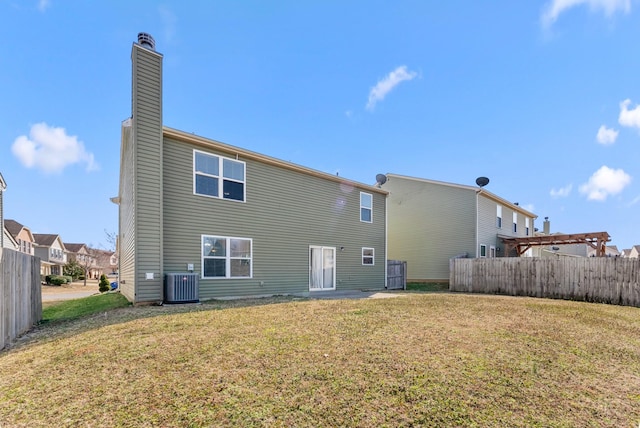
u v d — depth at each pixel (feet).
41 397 8.86
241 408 8.17
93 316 21.63
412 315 19.39
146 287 24.88
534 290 38.42
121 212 43.39
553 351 13.07
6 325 15.55
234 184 32.01
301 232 37.96
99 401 8.56
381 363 11.18
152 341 13.58
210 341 13.52
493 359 11.85
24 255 18.92
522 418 8.02
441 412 8.16
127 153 33.30
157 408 8.18
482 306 23.90
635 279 31.45
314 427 7.43
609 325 18.63
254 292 32.78
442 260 59.62
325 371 10.44
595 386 9.99
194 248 28.63
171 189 27.53
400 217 65.82
